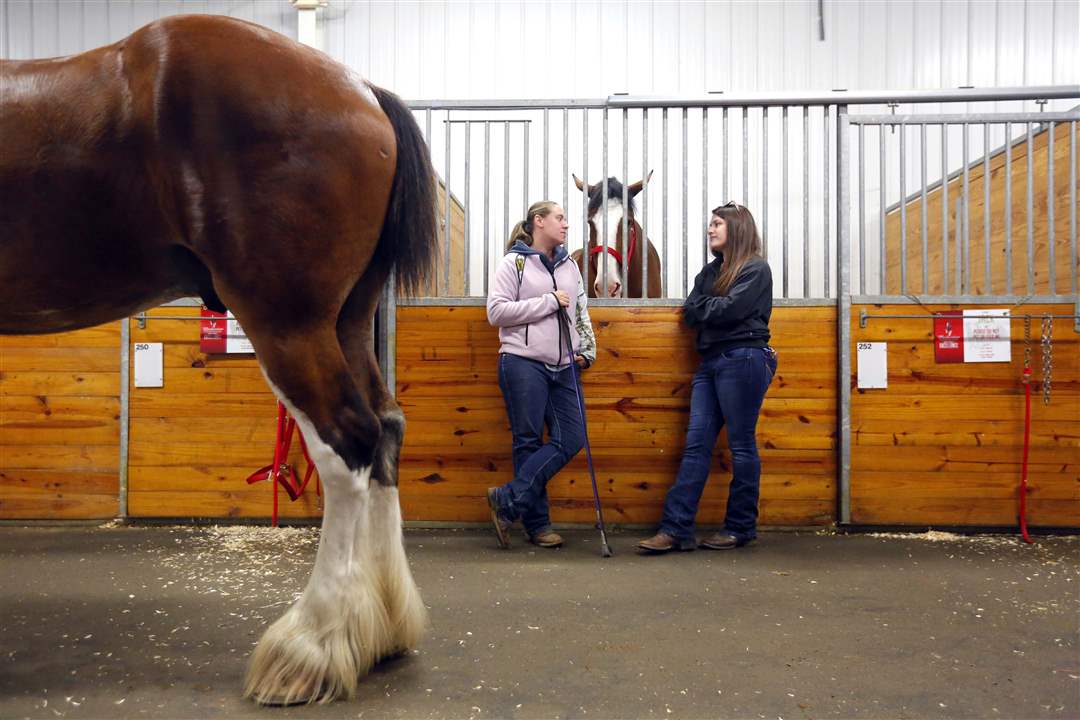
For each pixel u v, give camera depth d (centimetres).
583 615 206
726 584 237
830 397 315
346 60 640
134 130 144
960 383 312
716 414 291
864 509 313
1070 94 305
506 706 149
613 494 317
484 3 635
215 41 146
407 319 316
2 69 146
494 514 285
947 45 614
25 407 319
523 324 287
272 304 146
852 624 199
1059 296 311
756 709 148
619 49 632
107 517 319
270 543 287
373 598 163
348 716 144
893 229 532
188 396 317
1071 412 311
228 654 176
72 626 195
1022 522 301
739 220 289
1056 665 171
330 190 148
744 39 625
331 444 150
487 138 320
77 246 146
